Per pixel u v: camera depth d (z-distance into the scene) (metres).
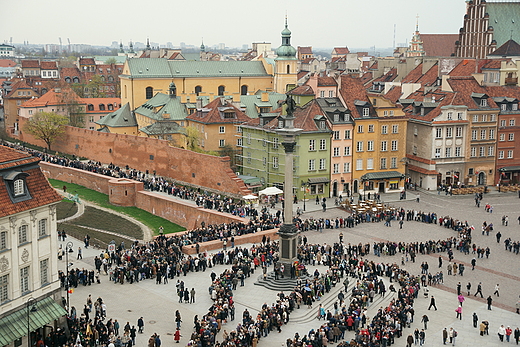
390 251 95.81
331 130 127.81
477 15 195.88
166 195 125.06
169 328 66.06
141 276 80.81
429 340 67.38
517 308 76.06
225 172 125.81
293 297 71.81
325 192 129.62
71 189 137.38
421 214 114.69
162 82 193.88
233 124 150.62
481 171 142.75
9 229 57.03
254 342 61.19
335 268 79.75
